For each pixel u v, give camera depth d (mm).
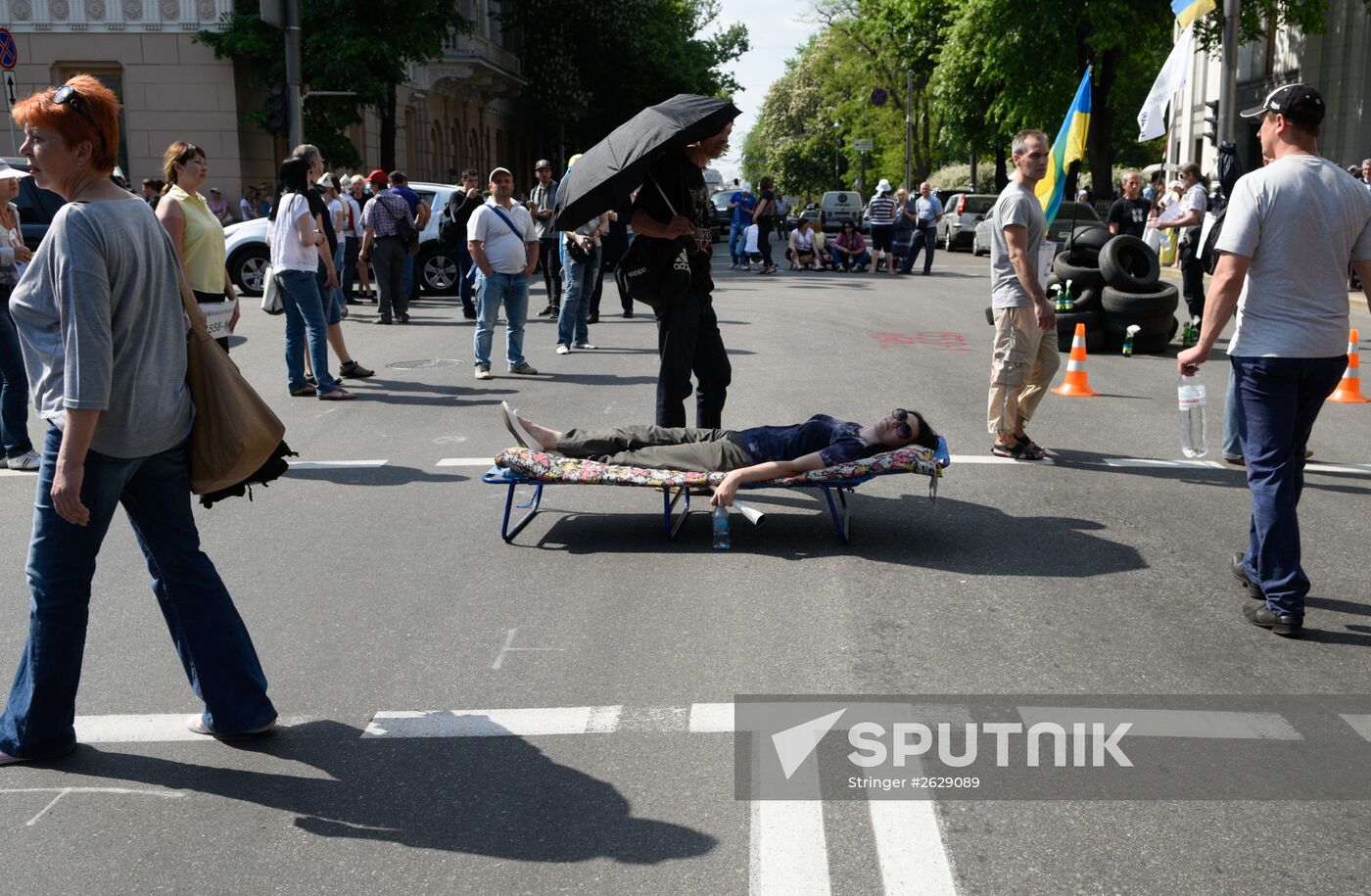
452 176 46000
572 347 13773
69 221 3506
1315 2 32469
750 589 5496
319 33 29406
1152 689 4395
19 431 7918
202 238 7840
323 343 10367
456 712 4215
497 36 52656
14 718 3863
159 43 30016
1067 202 31328
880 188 28281
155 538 3918
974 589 5492
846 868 3223
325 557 6027
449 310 18234
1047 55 35688
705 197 7082
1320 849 3320
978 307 19578
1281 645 4836
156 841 3414
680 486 6078
